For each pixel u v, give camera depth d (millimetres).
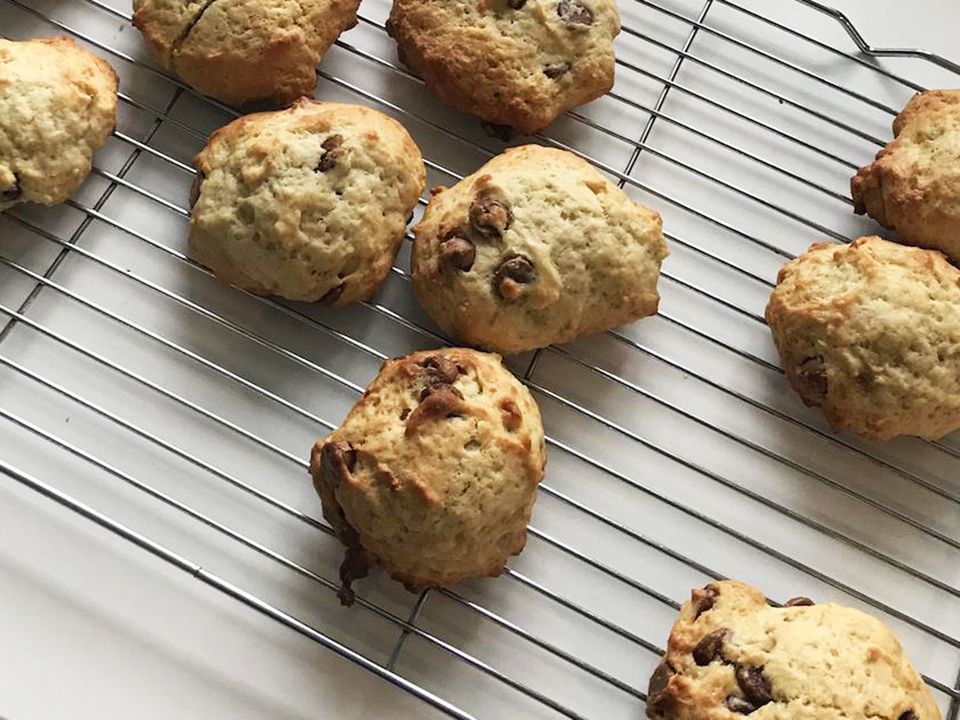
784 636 211
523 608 240
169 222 268
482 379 230
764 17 300
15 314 247
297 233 240
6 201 252
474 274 241
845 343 242
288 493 245
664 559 246
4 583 231
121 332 256
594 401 260
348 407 255
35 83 250
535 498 239
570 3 269
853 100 297
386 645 235
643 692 234
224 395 252
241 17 258
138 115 278
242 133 252
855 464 259
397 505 219
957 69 289
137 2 267
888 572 248
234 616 234
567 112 285
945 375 242
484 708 231
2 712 219
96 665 226
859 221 283
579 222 245
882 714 203
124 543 238
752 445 254
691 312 271
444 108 287
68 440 245
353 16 275
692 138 289
